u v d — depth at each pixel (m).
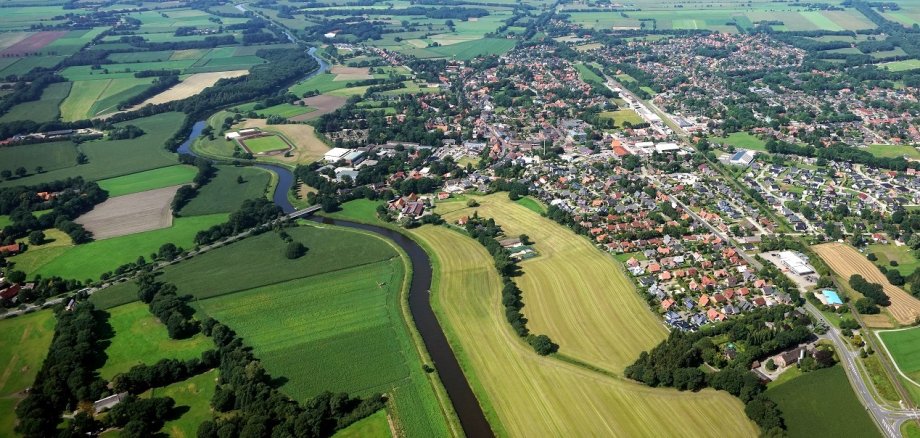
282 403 163.75
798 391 170.75
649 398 168.25
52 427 161.00
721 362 180.00
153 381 175.38
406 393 174.00
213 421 157.88
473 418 166.00
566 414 164.50
